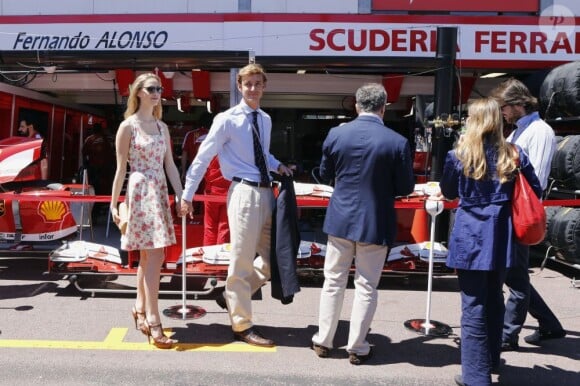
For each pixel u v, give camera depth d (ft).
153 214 12.72
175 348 13.25
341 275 12.64
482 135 10.87
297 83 29.58
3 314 15.40
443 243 22.39
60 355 12.73
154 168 12.97
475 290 11.12
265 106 37.63
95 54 22.56
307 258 18.74
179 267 17.66
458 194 11.60
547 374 12.31
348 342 12.80
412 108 32.37
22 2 29.50
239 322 13.56
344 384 11.61
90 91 33.55
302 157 41.60
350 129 12.21
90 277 19.08
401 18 26.14
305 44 26.43
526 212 10.52
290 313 16.11
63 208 19.98
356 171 11.98
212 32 26.58
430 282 14.60
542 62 26.43
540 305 13.75
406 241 22.22
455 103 23.66
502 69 26.73
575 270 21.86
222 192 18.61
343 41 26.30
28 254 22.12
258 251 13.99
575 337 14.53
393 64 23.75
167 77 28.07
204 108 39.88
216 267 17.48
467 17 26.25
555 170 21.15
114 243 24.73
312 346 13.61
